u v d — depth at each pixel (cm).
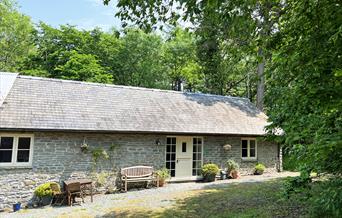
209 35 619
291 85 589
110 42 3266
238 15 500
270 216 805
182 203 1059
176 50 3347
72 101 1391
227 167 1702
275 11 534
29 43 3272
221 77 2923
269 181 1518
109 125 1326
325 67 426
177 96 1834
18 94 1282
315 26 453
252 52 563
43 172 1185
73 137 1267
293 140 470
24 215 973
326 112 404
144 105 1591
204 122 1642
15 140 1144
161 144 1500
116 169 1362
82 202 1143
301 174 496
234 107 1975
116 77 3297
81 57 2845
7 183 1109
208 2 455
